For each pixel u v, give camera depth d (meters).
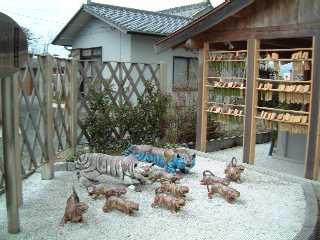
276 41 6.91
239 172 4.99
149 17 12.37
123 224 3.59
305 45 7.46
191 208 4.03
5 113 3.21
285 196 4.49
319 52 4.95
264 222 3.68
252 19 5.77
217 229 3.50
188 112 7.58
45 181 4.94
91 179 4.68
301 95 5.27
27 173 4.39
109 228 3.49
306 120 5.21
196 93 8.10
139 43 11.12
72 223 3.59
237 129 8.26
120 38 11.40
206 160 6.29
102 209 3.94
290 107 6.53
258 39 5.74
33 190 4.57
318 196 4.55
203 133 6.82
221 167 5.79
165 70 7.15
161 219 3.72
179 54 11.84
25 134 4.30
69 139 6.00
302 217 3.82
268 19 5.55
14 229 3.36
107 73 9.74
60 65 5.45
